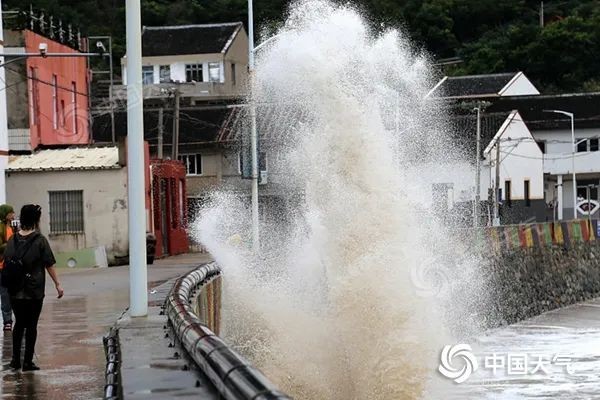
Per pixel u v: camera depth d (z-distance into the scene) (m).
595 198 88.50
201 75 87.19
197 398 7.37
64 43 52.91
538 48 95.94
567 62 96.06
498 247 34.03
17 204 41.03
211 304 17.14
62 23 54.31
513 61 96.25
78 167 40.69
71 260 39.12
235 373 6.58
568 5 105.50
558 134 88.12
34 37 47.00
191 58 87.19
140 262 14.01
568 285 41.94
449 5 96.00
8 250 14.02
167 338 11.45
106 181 40.66
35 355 14.98
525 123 84.88
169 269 33.06
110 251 40.59
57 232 40.88
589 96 89.06
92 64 79.81
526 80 90.94
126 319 13.73
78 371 13.52
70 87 53.25
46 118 48.25
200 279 17.19
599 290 45.62
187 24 94.94
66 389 12.22
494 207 66.25
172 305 11.89
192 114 66.88
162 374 8.59
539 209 79.69
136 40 14.49
